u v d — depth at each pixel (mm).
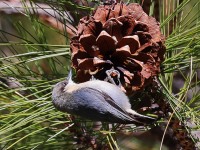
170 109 2418
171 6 2453
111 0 2424
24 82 2438
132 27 2385
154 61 2381
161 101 2416
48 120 2408
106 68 2387
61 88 2379
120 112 2344
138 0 2465
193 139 2412
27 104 2412
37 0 2461
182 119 2412
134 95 2416
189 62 2406
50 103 2391
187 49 2395
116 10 2395
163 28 2439
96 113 2350
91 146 2443
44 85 2424
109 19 2381
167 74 2455
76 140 2447
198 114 2393
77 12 2459
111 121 2350
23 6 2482
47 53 2430
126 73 2377
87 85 2361
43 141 2408
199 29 2400
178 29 2426
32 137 2447
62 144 2453
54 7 2475
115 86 2359
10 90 2402
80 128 2449
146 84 2385
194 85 2430
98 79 2389
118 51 2375
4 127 2377
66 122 2418
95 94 2350
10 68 2439
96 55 2383
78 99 2354
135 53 2379
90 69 2385
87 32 2387
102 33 2371
